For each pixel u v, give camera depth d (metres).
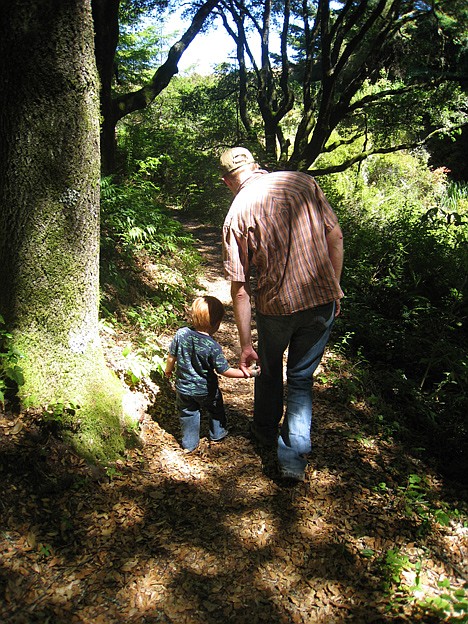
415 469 3.76
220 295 7.90
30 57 2.98
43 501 2.95
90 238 3.37
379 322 6.21
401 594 2.63
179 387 3.54
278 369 3.56
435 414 4.50
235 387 4.91
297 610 2.54
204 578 2.66
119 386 3.67
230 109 20.55
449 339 5.95
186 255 8.71
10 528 2.75
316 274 3.12
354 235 10.34
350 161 15.43
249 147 17.08
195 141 18.81
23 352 3.30
